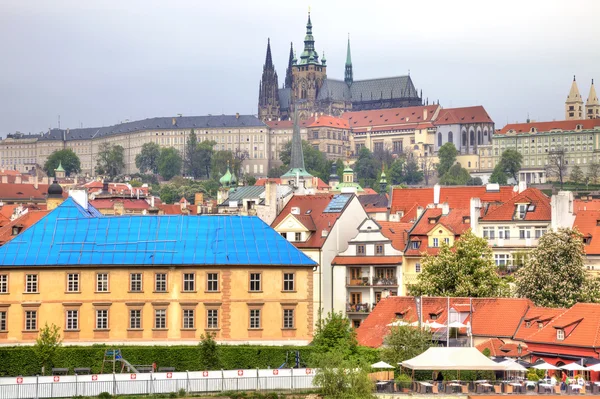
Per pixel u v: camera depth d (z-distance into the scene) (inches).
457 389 7539.4
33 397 7559.1
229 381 7790.4
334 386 7603.4
